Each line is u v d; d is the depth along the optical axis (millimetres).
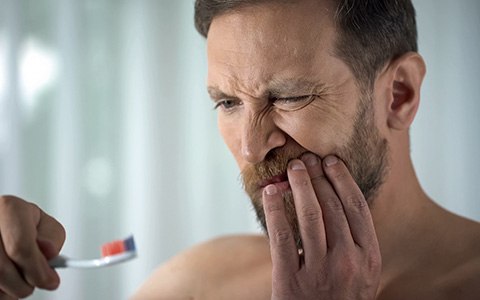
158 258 2111
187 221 2123
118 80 2107
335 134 817
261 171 819
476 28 1999
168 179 2121
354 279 800
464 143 2002
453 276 864
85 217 2082
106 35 2102
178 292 1115
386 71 878
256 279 1059
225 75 816
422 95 2027
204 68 2125
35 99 2055
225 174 2121
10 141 2029
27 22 2049
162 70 2123
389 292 879
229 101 841
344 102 820
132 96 2113
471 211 1997
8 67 2033
